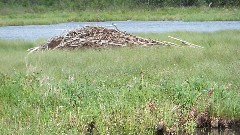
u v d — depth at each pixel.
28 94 11.58
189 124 10.13
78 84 12.35
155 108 10.33
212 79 13.54
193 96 11.24
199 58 17.66
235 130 10.62
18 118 9.94
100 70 15.14
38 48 22.47
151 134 9.84
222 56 18.02
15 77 13.11
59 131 9.20
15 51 22.52
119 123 9.84
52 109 10.78
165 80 12.81
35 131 9.09
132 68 15.41
